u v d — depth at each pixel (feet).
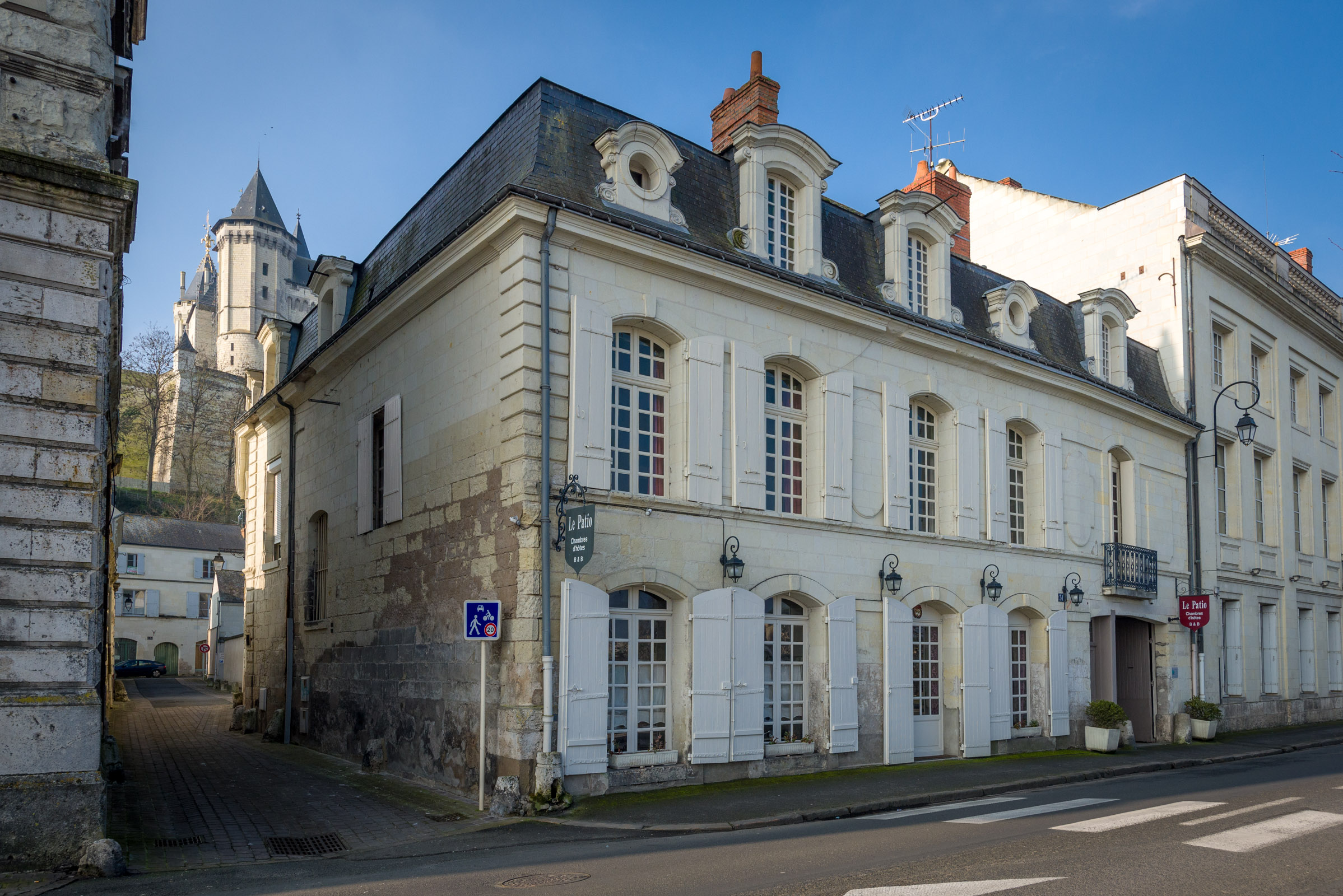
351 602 52.60
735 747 41.04
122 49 35.22
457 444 42.32
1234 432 81.15
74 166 27.66
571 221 38.70
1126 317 68.90
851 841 27.58
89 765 26.14
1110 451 65.98
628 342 42.01
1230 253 79.15
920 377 52.70
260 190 363.97
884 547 49.32
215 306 377.09
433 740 42.34
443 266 42.98
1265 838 25.63
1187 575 71.97
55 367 27.25
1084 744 59.57
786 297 45.75
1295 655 85.97
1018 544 57.93
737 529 42.96
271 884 24.31
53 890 23.77
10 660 25.75
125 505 217.36
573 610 36.81
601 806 35.35
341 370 56.80
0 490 26.17
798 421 48.01
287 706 60.85
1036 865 22.43
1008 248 90.07
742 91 54.24
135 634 181.98
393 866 26.78
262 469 73.31
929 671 52.06
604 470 39.06
